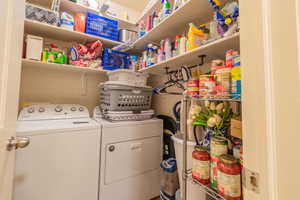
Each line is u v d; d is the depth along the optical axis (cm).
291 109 28
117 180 128
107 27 171
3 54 53
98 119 152
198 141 96
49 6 158
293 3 29
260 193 34
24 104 143
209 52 96
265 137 33
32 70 155
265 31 34
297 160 27
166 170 125
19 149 91
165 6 118
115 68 177
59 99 169
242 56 40
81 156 112
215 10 82
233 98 65
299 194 27
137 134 140
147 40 153
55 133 103
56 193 102
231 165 62
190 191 90
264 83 34
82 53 159
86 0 166
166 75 180
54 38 162
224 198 61
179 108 136
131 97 152
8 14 55
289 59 29
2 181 56
